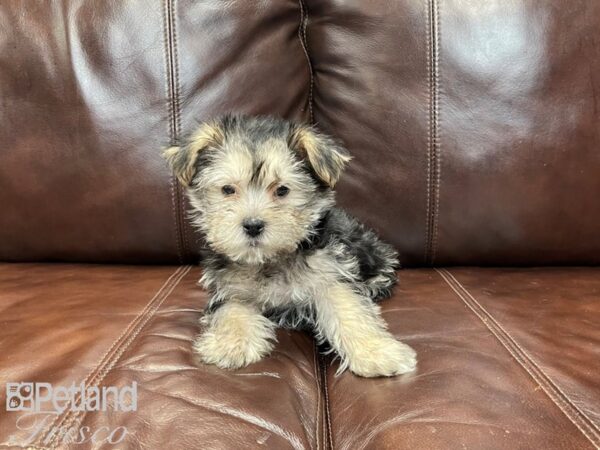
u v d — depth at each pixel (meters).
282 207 0.34
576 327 0.29
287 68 0.40
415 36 0.38
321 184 0.36
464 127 0.38
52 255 0.40
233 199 0.34
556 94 0.37
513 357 0.26
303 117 0.40
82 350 0.27
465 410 0.23
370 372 0.26
